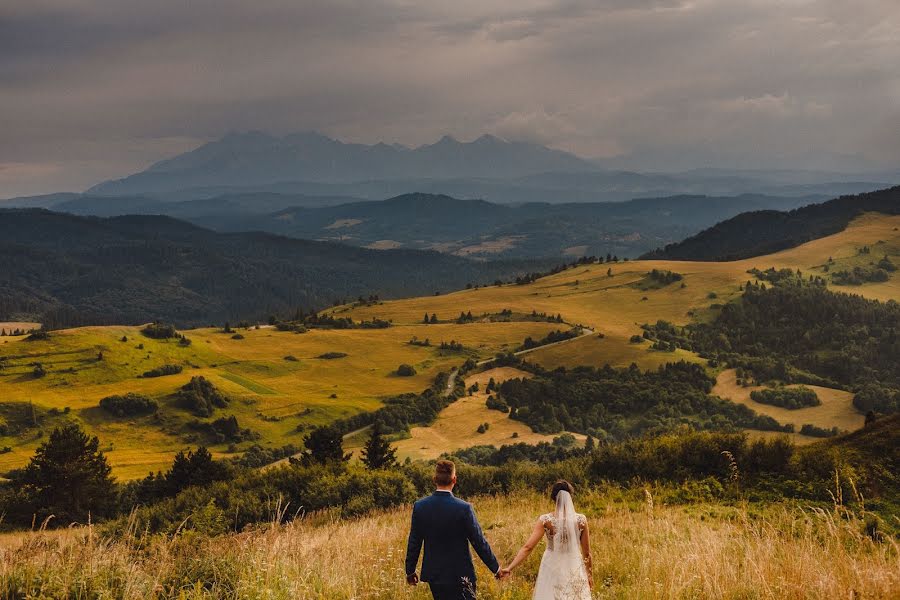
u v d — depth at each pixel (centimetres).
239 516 2697
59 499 5703
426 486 3447
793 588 701
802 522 1134
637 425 17062
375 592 799
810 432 16438
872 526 1089
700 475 2319
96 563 717
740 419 17288
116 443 16088
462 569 696
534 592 763
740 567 841
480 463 12925
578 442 14675
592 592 865
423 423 16962
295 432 17100
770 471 2162
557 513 770
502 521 1792
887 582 681
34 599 627
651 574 863
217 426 16775
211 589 742
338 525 1905
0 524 5188
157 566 775
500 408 17962
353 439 15938
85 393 18388
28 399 17325
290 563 811
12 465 14025
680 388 18912
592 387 18925
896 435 2200
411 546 706
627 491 2302
